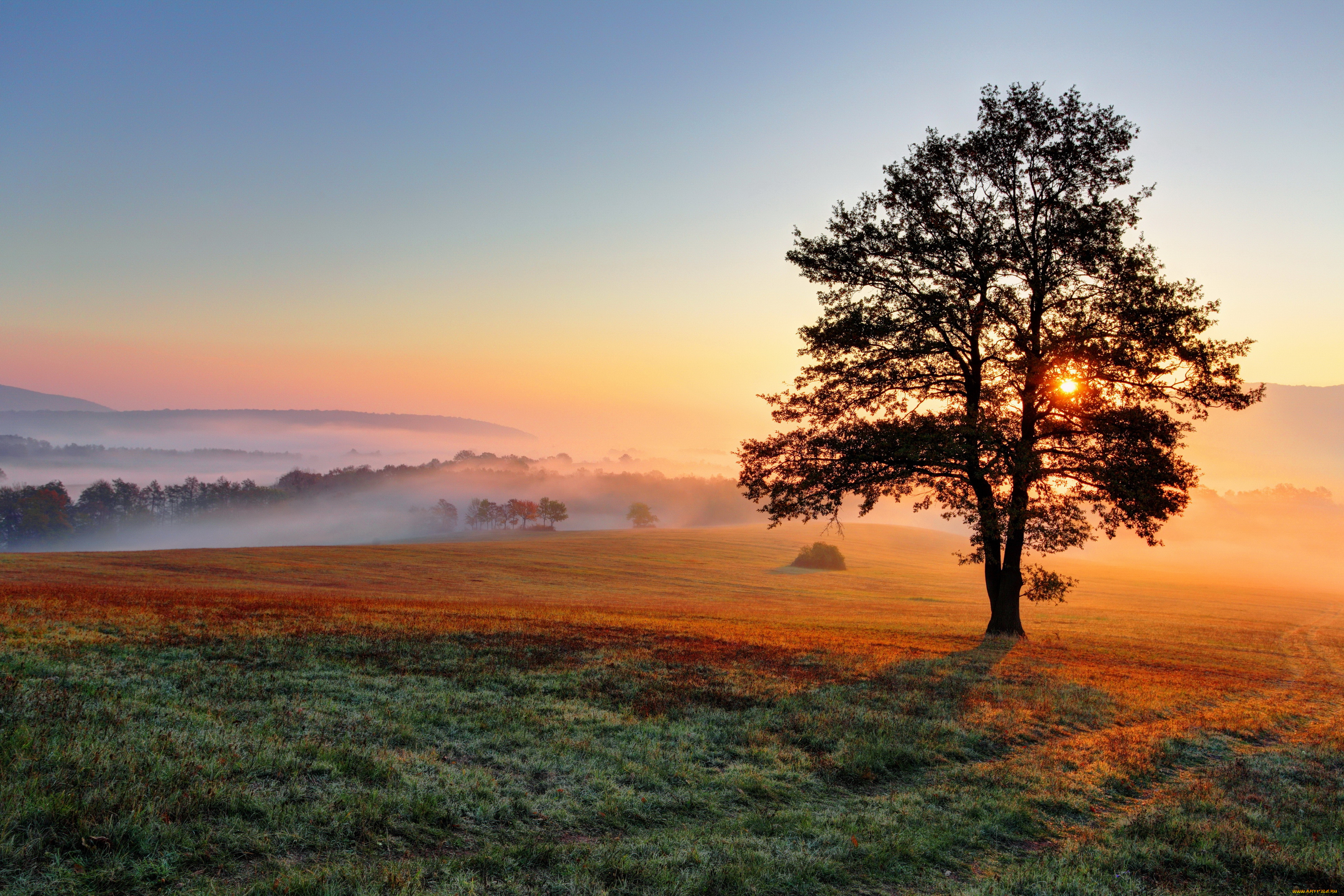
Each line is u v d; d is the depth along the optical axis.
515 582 77.56
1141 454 22.22
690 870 6.83
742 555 121.94
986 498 23.61
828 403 25.72
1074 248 23.14
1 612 16.17
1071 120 23.77
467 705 11.62
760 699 13.53
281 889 5.59
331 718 10.18
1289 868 7.81
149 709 9.45
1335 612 68.88
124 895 5.39
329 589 61.06
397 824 7.20
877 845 7.78
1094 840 8.46
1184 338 22.33
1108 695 16.55
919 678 16.59
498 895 6.00
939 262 24.25
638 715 11.98
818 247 25.19
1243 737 14.01
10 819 5.84
